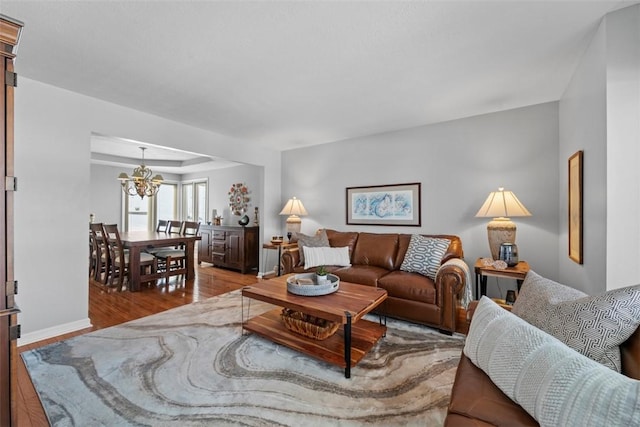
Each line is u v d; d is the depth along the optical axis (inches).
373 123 141.3
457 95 107.7
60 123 100.5
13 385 43.2
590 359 35.0
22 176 92.6
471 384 43.7
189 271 181.9
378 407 62.6
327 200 181.3
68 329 101.1
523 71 89.0
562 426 29.9
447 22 65.6
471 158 131.7
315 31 69.0
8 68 42.4
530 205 118.2
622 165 61.9
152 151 209.3
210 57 81.0
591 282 72.5
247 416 59.6
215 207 268.2
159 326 105.7
